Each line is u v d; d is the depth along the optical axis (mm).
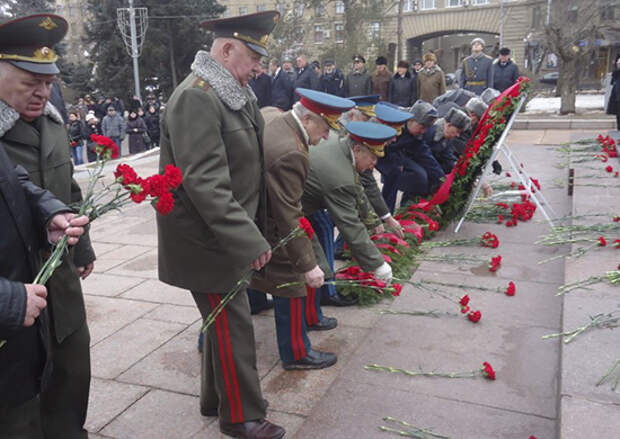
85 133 15656
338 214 3299
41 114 2256
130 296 4551
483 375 3111
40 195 1970
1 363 1879
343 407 2891
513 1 40844
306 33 31516
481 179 5559
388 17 31469
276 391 3131
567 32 16297
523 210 6020
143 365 3463
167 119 2467
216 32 2490
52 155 2287
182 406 3027
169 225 2604
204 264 2582
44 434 2344
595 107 18531
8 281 1688
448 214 5801
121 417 2939
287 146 2811
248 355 2664
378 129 3371
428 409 2842
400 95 11727
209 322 2527
